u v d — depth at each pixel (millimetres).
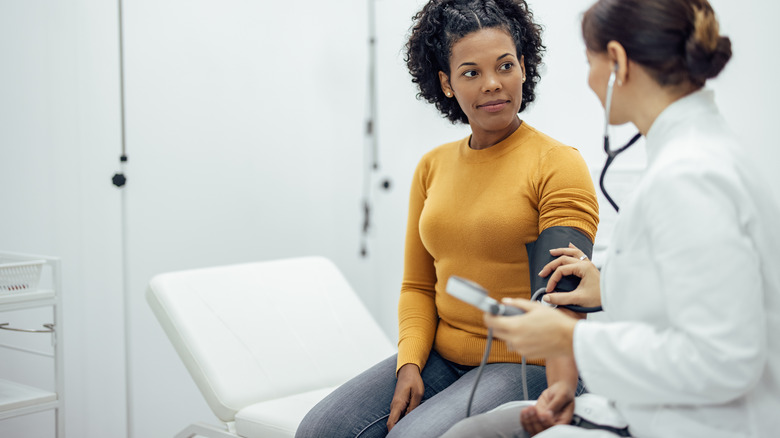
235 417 1649
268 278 2027
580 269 1176
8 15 2184
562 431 956
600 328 877
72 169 2326
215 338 1779
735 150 875
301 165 2963
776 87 2018
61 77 2295
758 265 811
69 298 2322
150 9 2492
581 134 2414
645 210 864
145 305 2496
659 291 868
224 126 2709
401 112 2973
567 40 2438
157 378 2527
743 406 849
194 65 2617
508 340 931
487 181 1395
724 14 2105
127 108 2443
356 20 3086
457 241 1400
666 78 921
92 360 2377
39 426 2283
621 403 925
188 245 2611
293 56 2918
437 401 1306
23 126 2217
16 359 2232
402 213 2984
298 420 1533
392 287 3037
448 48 1403
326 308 2045
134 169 2465
